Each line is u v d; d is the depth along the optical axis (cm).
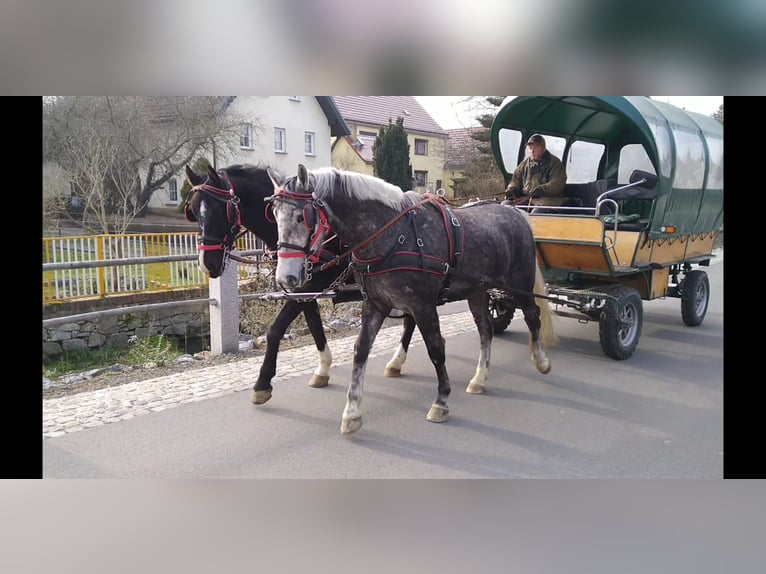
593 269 674
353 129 3047
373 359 691
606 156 826
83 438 463
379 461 428
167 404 538
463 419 505
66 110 1580
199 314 1098
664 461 428
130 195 1759
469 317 933
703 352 720
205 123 1741
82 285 1014
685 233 783
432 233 479
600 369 648
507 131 784
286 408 530
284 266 407
